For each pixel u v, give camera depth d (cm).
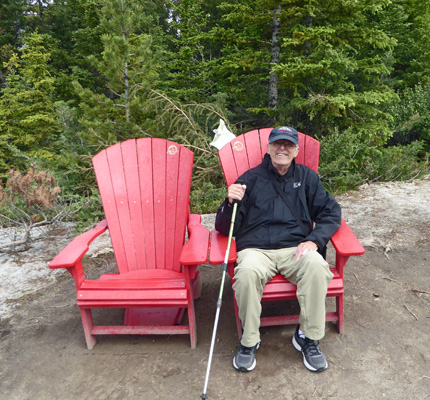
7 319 260
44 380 202
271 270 213
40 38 1304
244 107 878
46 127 1213
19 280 310
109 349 225
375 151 562
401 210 420
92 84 1402
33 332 244
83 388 195
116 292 208
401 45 991
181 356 215
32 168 388
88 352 223
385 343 216
